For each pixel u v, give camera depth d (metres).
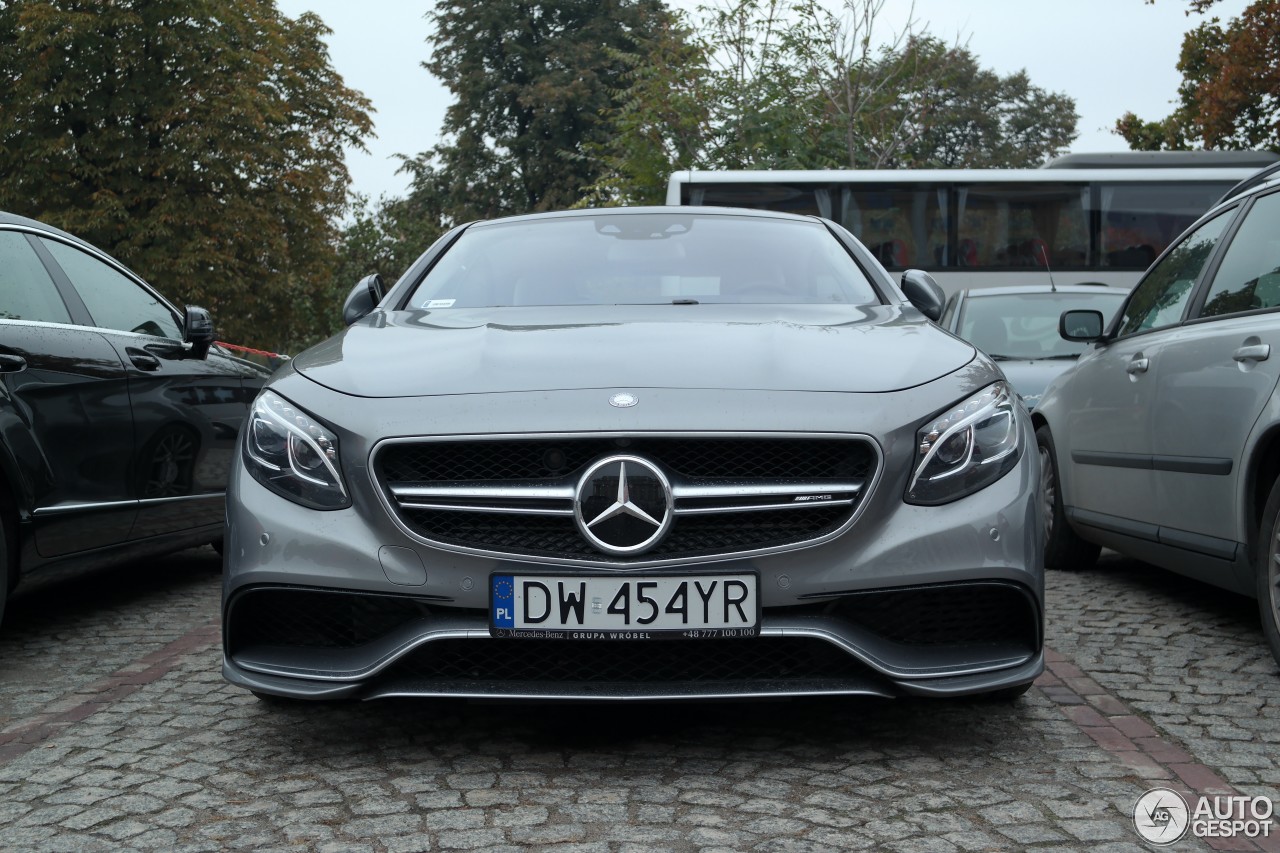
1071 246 19.47
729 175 19.44
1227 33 27.36
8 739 3.75
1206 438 4.71
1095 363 6.02
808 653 3.37
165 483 5.79
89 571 5.37
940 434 3.39
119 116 31.28
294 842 2.87
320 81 36.44
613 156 25.45
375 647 3.38
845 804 3.08
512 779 3.30
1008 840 2.84
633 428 3.30
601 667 3.37
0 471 4.71
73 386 5.13
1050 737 3.63
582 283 4.57
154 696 4.20
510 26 47.94
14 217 5.25
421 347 3.82
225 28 33.06
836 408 3.37
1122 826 2.93
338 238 37.25
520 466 3.35
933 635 3.40
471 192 47.78
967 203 19.41
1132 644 4.84
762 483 3.32
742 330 3.87
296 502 3.42
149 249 31.42
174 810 3.09
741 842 2.84
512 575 3.28
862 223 19.42
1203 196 19.53
